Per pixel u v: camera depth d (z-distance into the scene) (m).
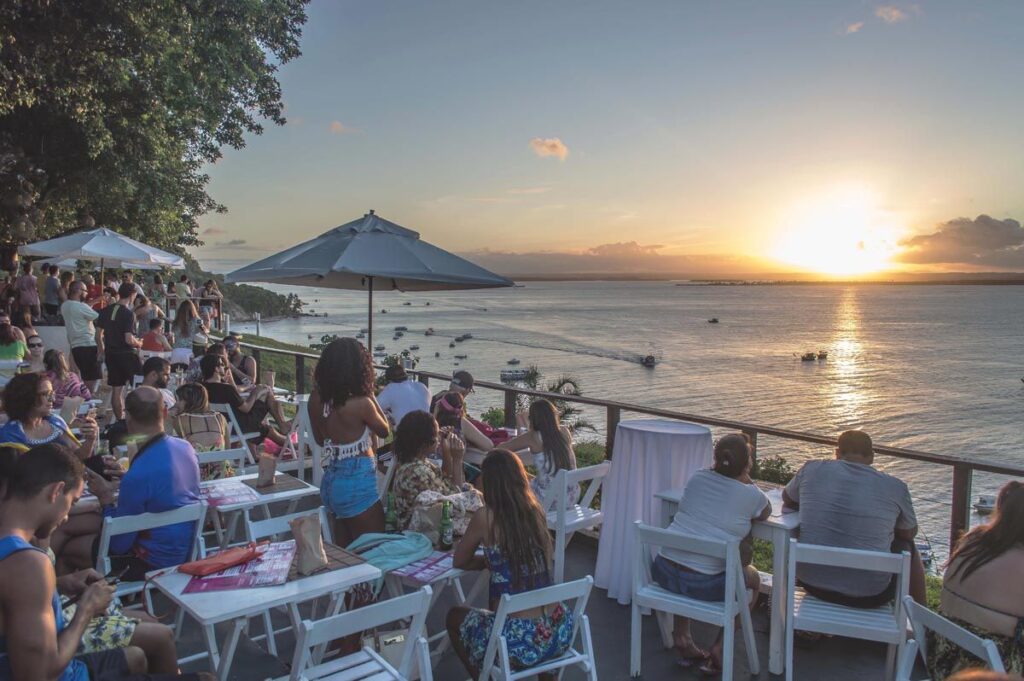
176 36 15.66
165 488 3.89
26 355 10.78
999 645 2.97
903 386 100.12
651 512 4.93
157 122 19.69
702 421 6.03
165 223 26.02
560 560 4.69
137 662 2.85
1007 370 122.69
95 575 3.21
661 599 3.93
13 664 2.37
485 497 3.51
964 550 3.13
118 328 10.73
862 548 3.95
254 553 3.38
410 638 2.93
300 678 2.70
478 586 4.09
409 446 4.45
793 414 74.12
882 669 4.12
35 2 12.01
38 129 19.97
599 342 152.25
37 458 2.61
